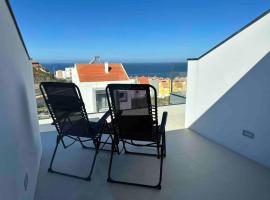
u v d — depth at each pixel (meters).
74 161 2.67
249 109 2.65
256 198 1.96
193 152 2.93
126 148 3.06
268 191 2.06
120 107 2.10
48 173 2.39
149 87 1.89
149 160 2.69
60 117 2.38
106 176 2.34
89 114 4.94
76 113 2.28
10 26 1.63
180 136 3.55
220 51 3.05
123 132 2.32
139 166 2.55
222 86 3.06
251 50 2.56
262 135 2.51
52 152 2.92
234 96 2.86
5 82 1.39
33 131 2.30
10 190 1.29
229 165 2.56
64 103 2.24
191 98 3.78
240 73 2.74
